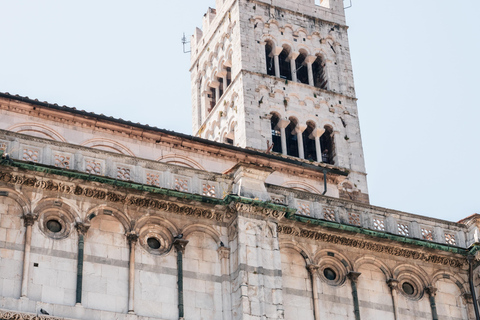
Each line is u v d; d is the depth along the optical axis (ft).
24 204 147.64
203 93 317.42
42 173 149.89
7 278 141.49
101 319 144.25
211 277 156.15
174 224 157.79
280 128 283.79
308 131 290.76
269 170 166.50
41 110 191.72
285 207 162.30
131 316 146.61
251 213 160.04
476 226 183.11
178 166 162.50
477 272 178.70
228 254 158.71
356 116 298.15
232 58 298.15
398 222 178.70
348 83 304.91
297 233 166.50
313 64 309.63
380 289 170.19
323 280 165.58
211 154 207.21
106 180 152.87
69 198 151.53
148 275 151.84
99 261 149.07
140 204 156.15
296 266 164.35
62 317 140.87
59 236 148.15
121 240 152.46
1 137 151.84
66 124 194.18
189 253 156.76
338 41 312.71
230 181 165.68
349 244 170.81
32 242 145.59
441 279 177.17
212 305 153.89
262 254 156.97
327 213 172.45
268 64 298.97
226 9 309.22
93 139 195.31
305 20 311.06
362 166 288.71
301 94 291.99
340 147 288.51
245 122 277.03
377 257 172.76
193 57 333.21
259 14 302.04
